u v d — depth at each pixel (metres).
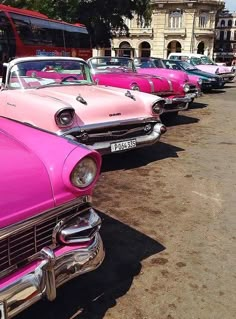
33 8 20.97
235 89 17.98
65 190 2.20
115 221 3.73
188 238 3.44
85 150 2.29
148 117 5.08
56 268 2.13
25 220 2.02
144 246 3.29
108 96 5.03
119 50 55.16
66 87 5.50
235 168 5.50
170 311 2.51
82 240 2.28
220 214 3.95
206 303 2.59
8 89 5.14
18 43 12.44
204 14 50.12
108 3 26.05
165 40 52.06
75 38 15.41
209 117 9.82
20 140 2.44
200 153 6.26
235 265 3.04
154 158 5.89
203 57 19.78
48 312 2.48
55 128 4.27
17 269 2.01
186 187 4.69
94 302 2.58
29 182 2.06
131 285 2.76
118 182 4.80
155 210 4.00
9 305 1.91
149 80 7.67
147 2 27.58
